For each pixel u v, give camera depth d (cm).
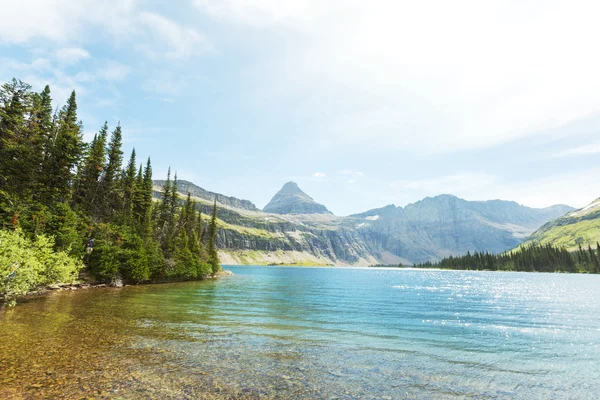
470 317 3591
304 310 3725
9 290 2862
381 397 1280
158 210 11031
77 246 5231
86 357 1583
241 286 7550
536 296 6406
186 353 1738
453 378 1542
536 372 1672
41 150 6144
